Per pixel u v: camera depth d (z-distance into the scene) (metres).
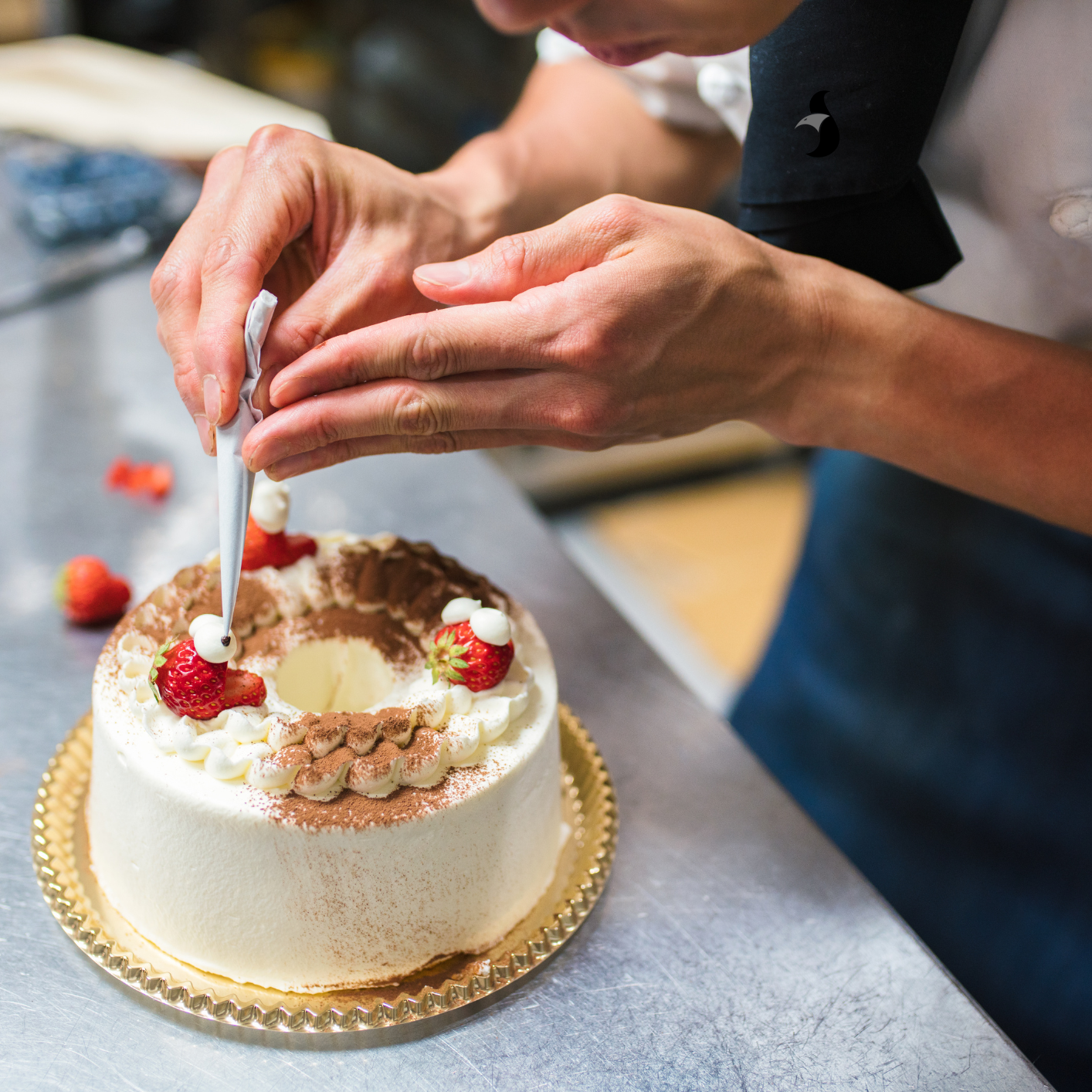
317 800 0.89
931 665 1.58
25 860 1.03
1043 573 1.43
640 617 2.97
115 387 1.81
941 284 1.22
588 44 0.86
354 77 3.00
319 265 1.08
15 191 2.24
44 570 1.40
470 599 1.03
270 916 0.90
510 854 0.97
